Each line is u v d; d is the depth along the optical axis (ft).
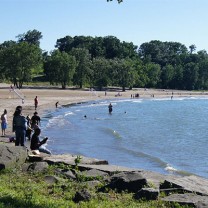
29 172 44.04
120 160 94.17
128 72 483.51
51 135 131.34
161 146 124.77
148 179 44.45
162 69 632.38
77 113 234.38
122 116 236.02
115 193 36.88
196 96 516.32
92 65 471.62
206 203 33.53
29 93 354.54
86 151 104.06
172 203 33.76
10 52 428.56
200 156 106.42
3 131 105.81
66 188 37.60
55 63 445.78
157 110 298.15
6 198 30.71
